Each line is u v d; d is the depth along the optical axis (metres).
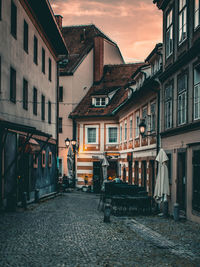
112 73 43.81
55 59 31.20
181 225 14.27
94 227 13.44
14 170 19.05
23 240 10.65
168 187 17.22
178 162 17.50
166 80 19.53
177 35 17.80
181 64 17.00
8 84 17.91
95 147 39.78
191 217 15.53
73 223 14.25
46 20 24.73
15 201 17.39
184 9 16.92
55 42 29.38
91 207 21.06
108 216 14.92
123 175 34.09
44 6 22.34
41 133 18.95
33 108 23.27
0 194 16.84
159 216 17.16
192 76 15.56
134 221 15.32
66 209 19.25
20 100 20.12
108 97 40.34
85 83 42.84
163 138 20.06
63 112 41.38
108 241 10.90
